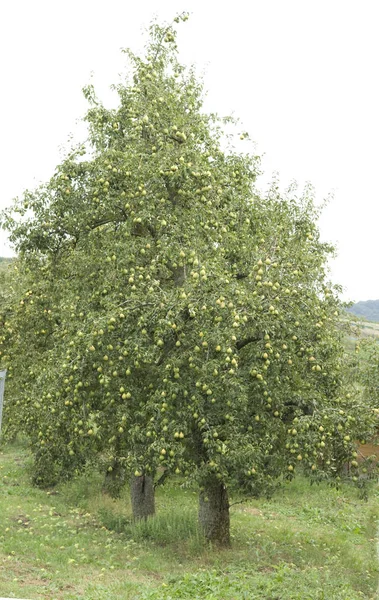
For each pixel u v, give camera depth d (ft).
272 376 41.57
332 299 49.06
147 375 43.45
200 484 43.39
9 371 60.85
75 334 47.29
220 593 35.50
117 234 48.42
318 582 39.32
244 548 50.01
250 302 39.68
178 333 40.63
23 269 59.16
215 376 39.37
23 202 50.29
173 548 49.90
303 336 42.78
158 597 34.86
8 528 51.57
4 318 63.82
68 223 48.62
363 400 45.52
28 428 56.08
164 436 40.81
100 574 41.39
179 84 52.44
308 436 41.16
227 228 48.19
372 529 60.18
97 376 43.57
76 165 48.88
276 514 67.72
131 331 41.04
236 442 40.32
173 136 47.98
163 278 49.19
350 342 50.08
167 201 45.98
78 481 75.15
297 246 49.01
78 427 46.75
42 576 39.81
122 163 46.57
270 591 36.70
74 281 51.39
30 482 72.79
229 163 52.44
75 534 52.85
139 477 57.62
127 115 50.24
